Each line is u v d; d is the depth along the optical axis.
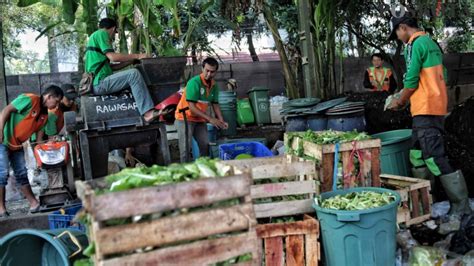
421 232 3.90
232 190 2.27
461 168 4.80
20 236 2.95
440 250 3.45
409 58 4.14
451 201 4.15
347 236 3.06
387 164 4.64
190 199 2.19
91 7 6.40
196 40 10.32
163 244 2.16
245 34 11.84
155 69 5.05
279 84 11.41
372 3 9.17
